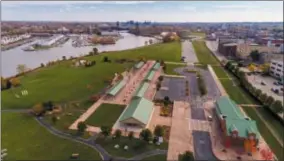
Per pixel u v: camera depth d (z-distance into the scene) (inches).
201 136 2997.0
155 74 5757.9
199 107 3858.3
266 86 5093.5
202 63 7140.8
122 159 2493.8
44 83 4960.6
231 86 5024.6
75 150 2630.4
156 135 2883.9
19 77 5393.7
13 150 2600.9
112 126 3184.1
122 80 5068.9
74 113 3558.1
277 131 3221.0
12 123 3208.7
